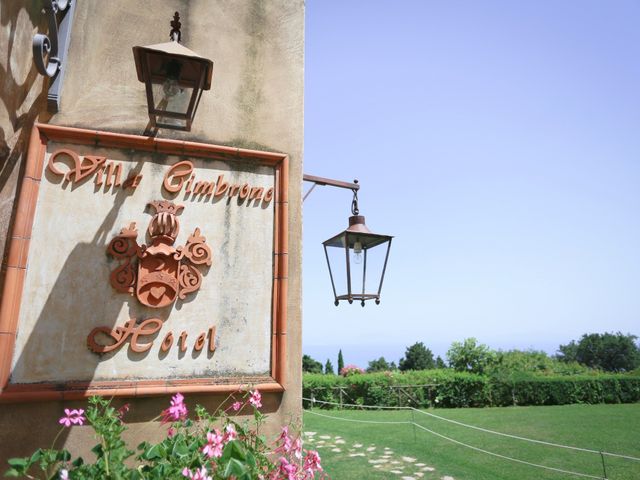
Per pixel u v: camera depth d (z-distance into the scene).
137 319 2.91
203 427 2.84
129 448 2.69
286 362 3.16
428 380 18.11
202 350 3.01
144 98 3.35
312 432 11.20
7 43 2.53
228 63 3.66
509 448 9.23
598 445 9.54
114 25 3.42
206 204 3.27
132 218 3.05
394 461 8.19
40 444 2.55
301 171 3.62
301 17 4.00
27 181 2.84
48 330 2.72
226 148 3.36
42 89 3.10
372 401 17.64
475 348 19.69
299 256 3.41
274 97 3.72
